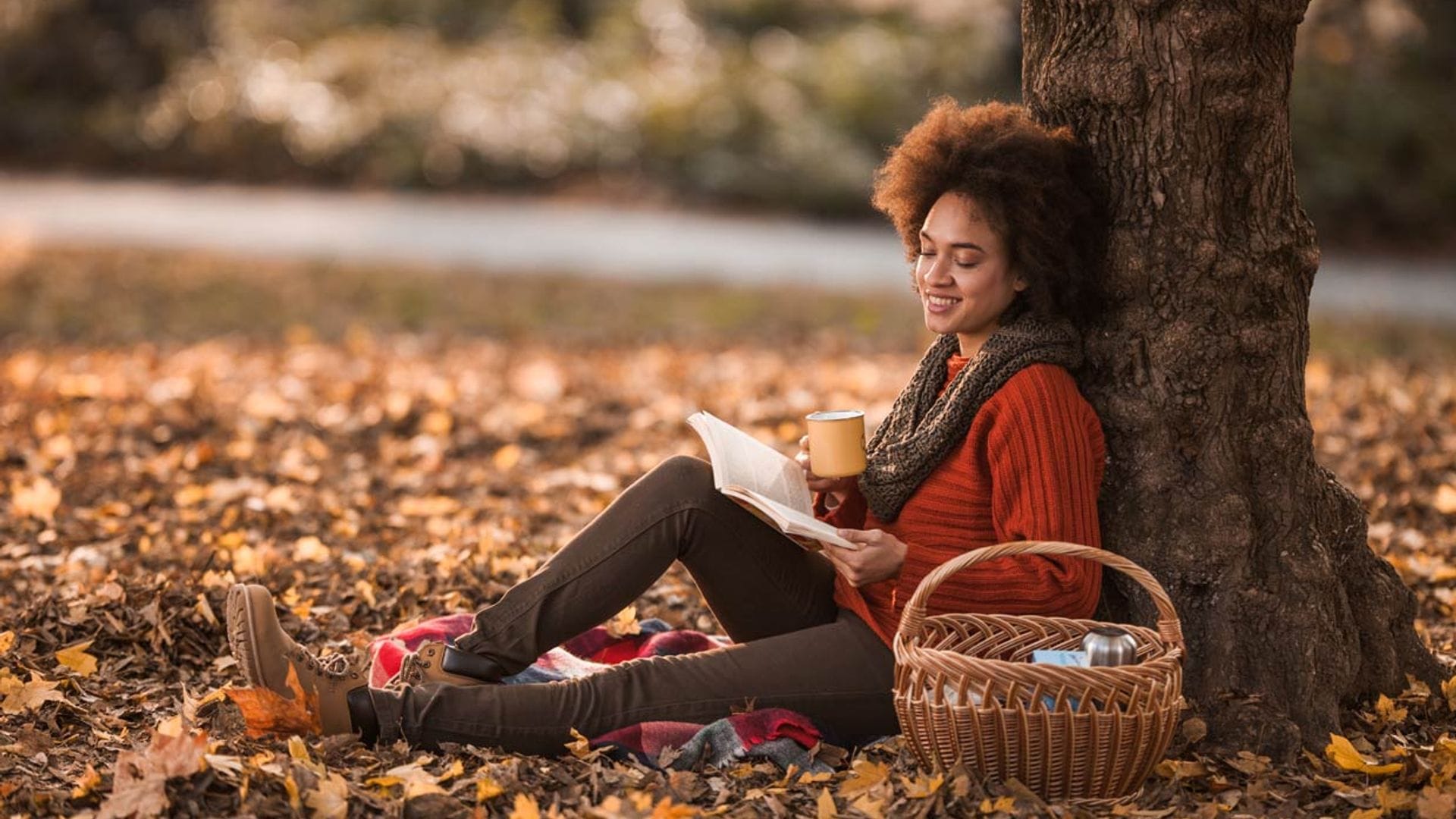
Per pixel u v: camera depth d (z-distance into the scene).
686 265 20.31
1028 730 3.98
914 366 13.01
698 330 15.73
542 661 4.98
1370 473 8.30
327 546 7.10
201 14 30.64
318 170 26.62
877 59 29.31
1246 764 4.49
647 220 24.39
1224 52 4.76
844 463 4.44
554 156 26.34
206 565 6.45
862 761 4.30
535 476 8.76
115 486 8.12
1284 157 4.95
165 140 27.14
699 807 4.24
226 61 28.44
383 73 27.95
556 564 4.59
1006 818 3.95
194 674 5.42
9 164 27.09
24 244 19.33
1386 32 29.45
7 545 6.95
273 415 9.85
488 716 4.47
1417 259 23.70
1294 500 4.95
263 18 29.91
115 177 26.73
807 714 4.55
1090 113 4.89
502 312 16.52
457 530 7.18
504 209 24.95
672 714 4.53
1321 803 4.30
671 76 28.47
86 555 6.65
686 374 12.20
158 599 5.70
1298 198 5.04
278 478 8.48
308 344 14.17
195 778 4.02
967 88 29.42
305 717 4.42
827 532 4.30
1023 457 4.33
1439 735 4.92
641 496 4.59
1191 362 4.81
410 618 6.04
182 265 18.34
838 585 4.73
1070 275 4.54
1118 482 4.93
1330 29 29.41
